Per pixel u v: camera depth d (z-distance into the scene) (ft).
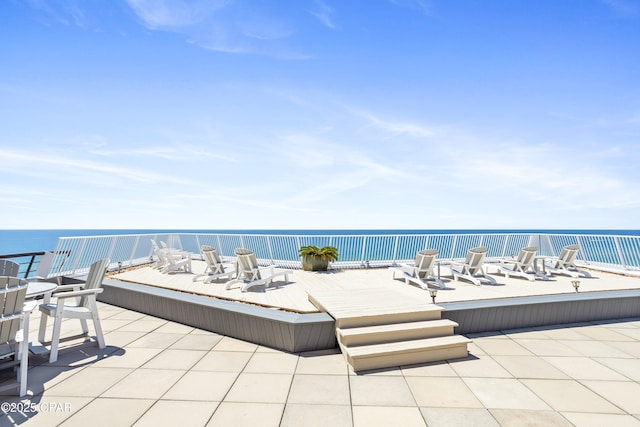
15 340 10.24
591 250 34.60
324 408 9.43
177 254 34.04
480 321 16.81
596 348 14.56
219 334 16.46
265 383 11.03
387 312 14.34
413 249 35.45
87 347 14.48
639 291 20.95
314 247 30.89
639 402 9.80
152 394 10.20
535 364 12.71
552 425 8.55
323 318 14.37
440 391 10.49
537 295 19.72
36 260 28.43
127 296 21.49
